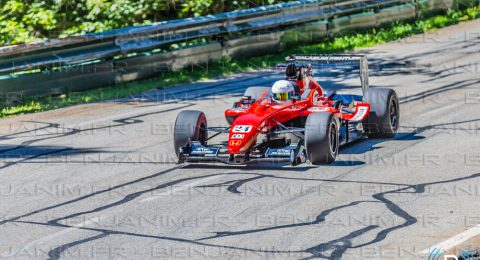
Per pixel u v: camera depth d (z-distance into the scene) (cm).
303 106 4338
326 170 4134
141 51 7338
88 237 3253
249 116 4209
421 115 5500
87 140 5125
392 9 10012
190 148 4272
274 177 4031
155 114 5894
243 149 4034
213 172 4175
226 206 3584
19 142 5153
